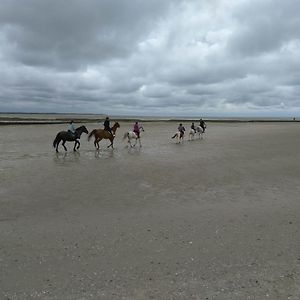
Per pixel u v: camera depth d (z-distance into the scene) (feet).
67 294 19.19
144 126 242.58
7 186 44.65
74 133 81.87
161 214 33.94
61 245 26.11
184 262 23.25
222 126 269.64
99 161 67.31
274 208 36.09
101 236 27.99
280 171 57.72
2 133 152.66
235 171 57.47
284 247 25.76
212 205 37.22
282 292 19.26
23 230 29.25
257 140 123.03
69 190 43.09
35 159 69.56
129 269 22.22
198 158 72.64
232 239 27.37
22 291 19.52
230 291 19.43
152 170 57.67
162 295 19.06
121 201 38.42
